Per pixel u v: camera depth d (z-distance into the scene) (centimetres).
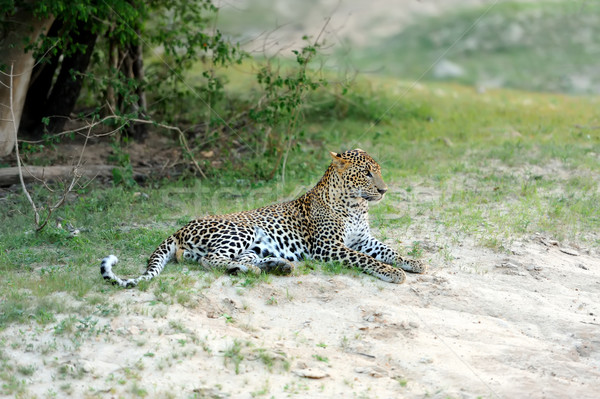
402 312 921
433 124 2341
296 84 1670
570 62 2611
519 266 1107
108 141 2014
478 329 886
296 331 865
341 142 2053
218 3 1766
